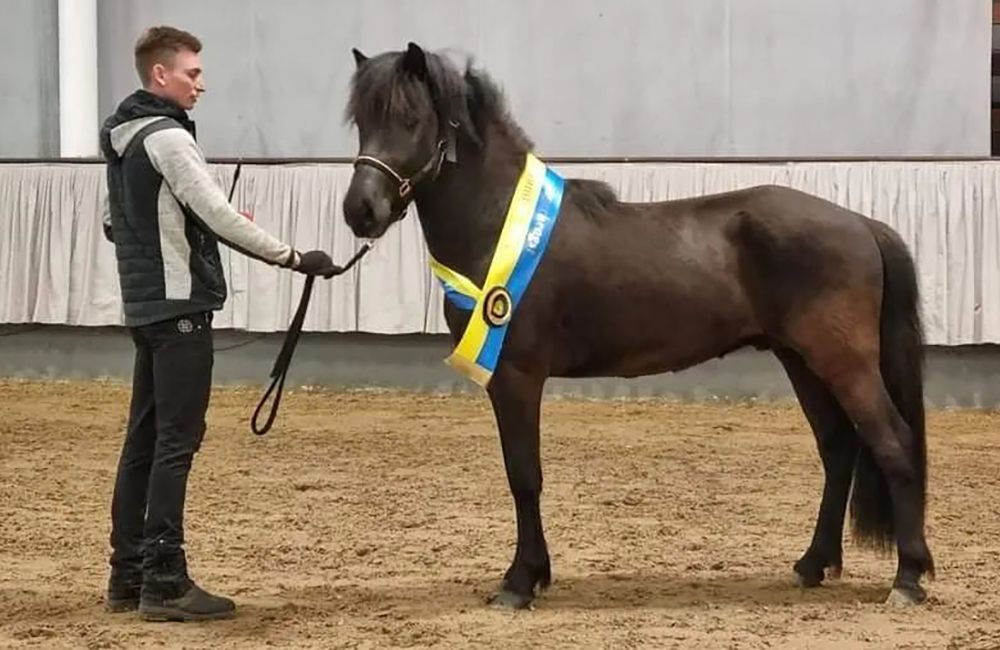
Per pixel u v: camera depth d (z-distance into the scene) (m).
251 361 12.12
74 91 12.36
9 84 12.91
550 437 9.20
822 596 4.64
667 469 7.81
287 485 7.18
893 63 11.66
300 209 11.70
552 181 4.57
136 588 4.41
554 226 4.47
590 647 3.92
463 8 12.23
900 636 4.06
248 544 5.62
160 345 4.19
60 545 5.57
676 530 5.96
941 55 11.60
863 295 4.46
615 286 4.45
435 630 4.11
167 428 4.22
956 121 11.62
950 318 10.80
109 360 12.38
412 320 11.57
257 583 4.86
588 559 5.31
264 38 12.52
